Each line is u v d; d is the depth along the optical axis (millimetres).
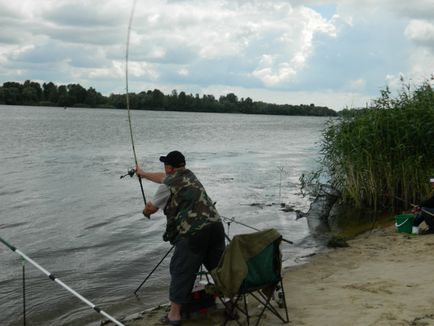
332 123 14953
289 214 13914
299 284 7453
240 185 19078
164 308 6891
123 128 60438
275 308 6348
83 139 41062
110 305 7344
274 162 27453
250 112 184125
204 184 19266
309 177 18250
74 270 9016
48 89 165125
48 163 24703
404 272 7660
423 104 13977
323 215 13531
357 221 12875
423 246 9336
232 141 45188
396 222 10969
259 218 13422
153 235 11562
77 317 6914
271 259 5465
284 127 84062
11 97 162625
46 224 12531
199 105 177375
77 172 21766
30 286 8125
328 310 6160
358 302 6371
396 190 13781
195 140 44938
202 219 5504
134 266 9273
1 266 9164
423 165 13336
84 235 11539
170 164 5645
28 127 54594
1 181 18859
